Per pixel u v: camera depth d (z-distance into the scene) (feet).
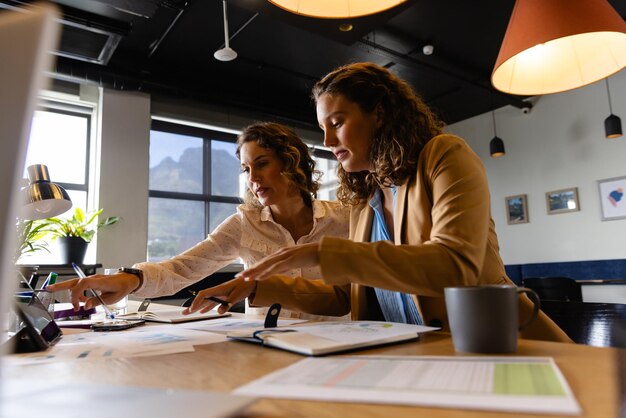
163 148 16.05
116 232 13.60
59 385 1.20
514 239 18.51
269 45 13.93
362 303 3.32
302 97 18.01
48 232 11.93
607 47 4.63
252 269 2.31
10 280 0.91
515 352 1.76
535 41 4.04
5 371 1.58
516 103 18.11
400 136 3.09
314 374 1.45
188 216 16.26
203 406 1.00
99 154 13.74
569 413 1.00
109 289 3.58
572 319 3.08
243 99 16.53
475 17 12.62
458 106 18.99
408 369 1.48
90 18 10.37
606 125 15.12
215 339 2.41
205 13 12.09
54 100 13.82
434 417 1.03
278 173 5.08
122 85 13.74
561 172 17.29
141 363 1.79
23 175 0.95
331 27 9.84
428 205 2.87
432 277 2.19
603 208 16.02
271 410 1.12
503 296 1.74
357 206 3.86
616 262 15.28
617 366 1.45
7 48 0.97
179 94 14.83
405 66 15.20
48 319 2.60
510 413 1.04
